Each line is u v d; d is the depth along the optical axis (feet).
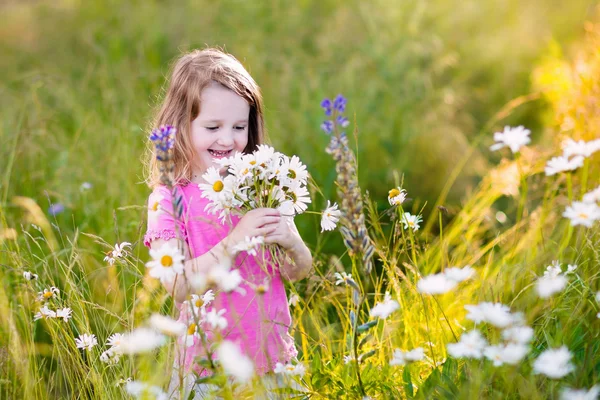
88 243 11.94
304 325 9.93
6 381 8.14
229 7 23.32
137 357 8.41
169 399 6.93
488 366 6.72
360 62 18.86
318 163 15.23
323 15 23.43
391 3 21.63
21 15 24.97
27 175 13.28
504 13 22.81
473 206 12.50
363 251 6.24
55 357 9.85
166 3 24.82
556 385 6.67
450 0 23.26
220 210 7.88
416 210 13.98
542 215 9.69
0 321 9.34
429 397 6.82
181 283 7.53
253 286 6.82
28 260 9.78
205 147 8.15
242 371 5.57
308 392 7.07
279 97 17.57
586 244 8.36
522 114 17.95
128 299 10.14
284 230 7.44
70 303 8.80
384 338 8.65
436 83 19.53
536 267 9.18
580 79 12.76
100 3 24.82
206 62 8.35
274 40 21.44
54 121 15.64
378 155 15.84
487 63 20.58
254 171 7.30
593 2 21.35
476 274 9.37
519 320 6.64
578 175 10.88
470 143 16.79
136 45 21.24
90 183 13.20
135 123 14.94
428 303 8.70
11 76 20.13
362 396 6.94
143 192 12.90
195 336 6.88
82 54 22.15
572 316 7.42
